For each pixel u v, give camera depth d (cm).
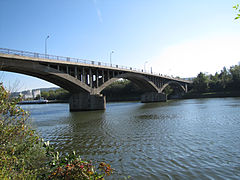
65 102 11275
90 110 4153
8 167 507
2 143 550
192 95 9612
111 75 5066
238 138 1285
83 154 1067
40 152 791
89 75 4156
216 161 888
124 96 11500
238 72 9156
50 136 1609
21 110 607
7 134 555
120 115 3031
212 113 2773
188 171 791
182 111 3291
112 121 2373
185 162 888
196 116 2525
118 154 1044
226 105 4109
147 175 770
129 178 749
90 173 468
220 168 809
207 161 891
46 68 3152
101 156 1021
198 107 3994
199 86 10225
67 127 2059
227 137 1322
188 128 1700
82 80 3944
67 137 1542
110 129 1816
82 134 1636
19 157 613
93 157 1009
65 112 4125
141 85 7100
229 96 8419
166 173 781
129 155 1020
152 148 1128
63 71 3759
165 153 1027
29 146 630
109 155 1033
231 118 2194
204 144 1168
